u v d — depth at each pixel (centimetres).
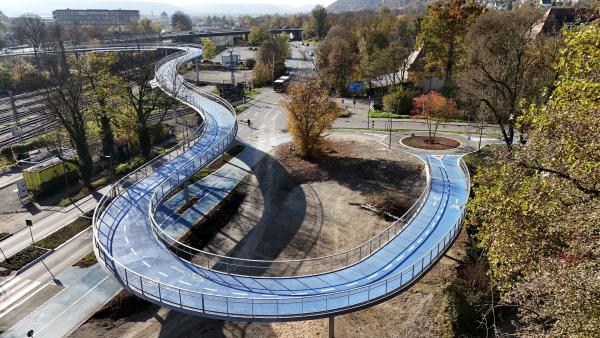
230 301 2661
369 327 3008
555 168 1888
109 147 6131
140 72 9056
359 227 4300
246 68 13600
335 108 5731
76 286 3419
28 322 3038
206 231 4156
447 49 8262
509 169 2083
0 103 9819
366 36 11550
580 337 1486
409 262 3175
